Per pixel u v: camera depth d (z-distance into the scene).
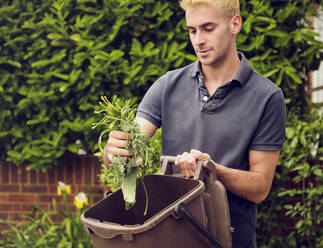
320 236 3.80
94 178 4.32
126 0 3.82
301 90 3.97
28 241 3.96
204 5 1.85
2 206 4.45
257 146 1.95
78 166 4.34
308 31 3.76
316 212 3.79
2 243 4.04
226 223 1.74
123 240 1.54
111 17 3.94
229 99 1.97
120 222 1.84
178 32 3.88
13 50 4.17
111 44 4.05
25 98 4.25
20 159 4.20
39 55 4.10
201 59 1.91
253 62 3.77
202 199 1.66
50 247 3.84
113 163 1.65
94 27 3.98
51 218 4.38
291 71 3.66
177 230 1.57
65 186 4.05
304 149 3.64
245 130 1.95
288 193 3.79
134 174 1.67
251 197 1.93
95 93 4.03
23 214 4.43
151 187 1.88
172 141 2.09
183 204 1.56
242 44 3.80
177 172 2.07
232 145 1.96
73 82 3.95
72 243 3.82
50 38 3.95
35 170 4.37
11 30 4.07
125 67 3.89
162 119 2.12
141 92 4.06
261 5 3.71
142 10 3.98
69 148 4.12
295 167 3.58
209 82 2.05
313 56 3.82
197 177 1.76
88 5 4.04
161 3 3.95
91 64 4.00
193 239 1.62
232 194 1.99
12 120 4.24
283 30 3.82
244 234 2.01
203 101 2.01
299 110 4.00
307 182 3.83
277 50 3.88
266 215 3.84
